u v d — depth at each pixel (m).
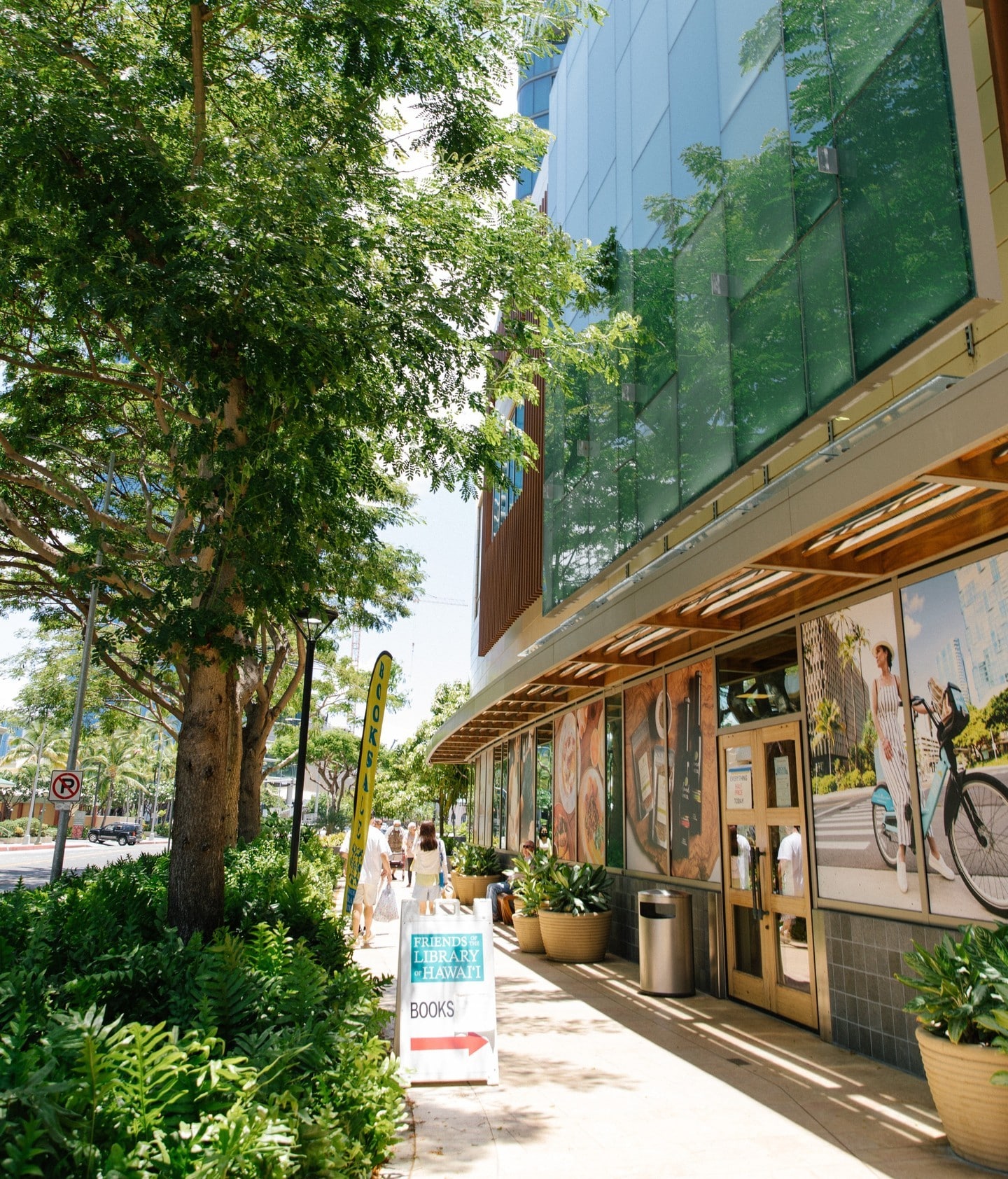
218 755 7.96
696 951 10.35
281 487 7.39
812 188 7.63
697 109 10.08
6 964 4.90
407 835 25.30
